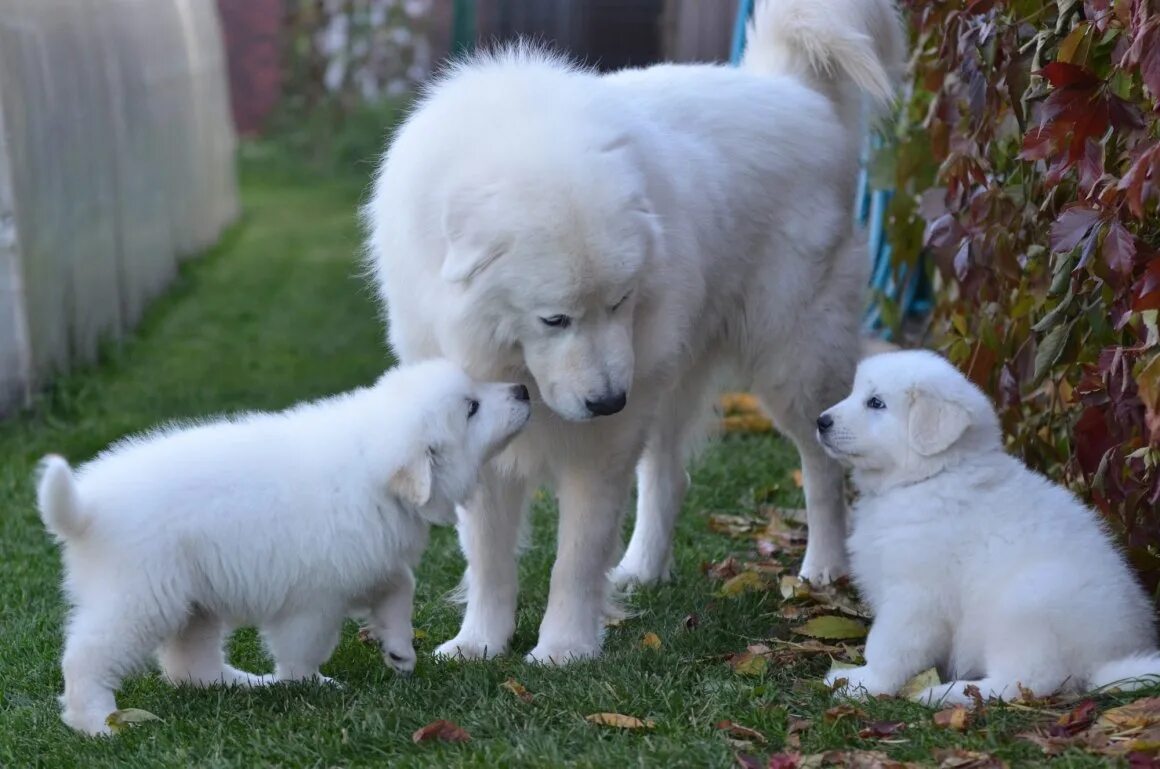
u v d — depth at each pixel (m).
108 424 4.53
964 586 3.16
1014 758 2.97
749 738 3.05
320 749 3.05
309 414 3.27
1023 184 3.46
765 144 3.52
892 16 3.72
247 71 13.26
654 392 3.35
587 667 3.26
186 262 8.04
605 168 3.16
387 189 3.32
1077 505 3.21
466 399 3.22
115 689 3.18
